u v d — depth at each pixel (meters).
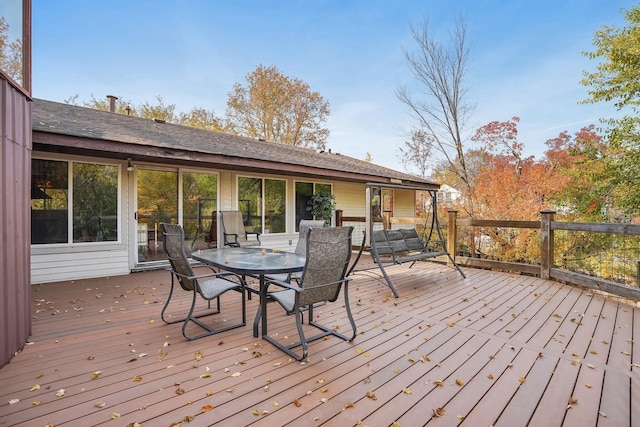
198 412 1.81
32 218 4.82
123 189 5.65
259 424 1.71
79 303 3.91
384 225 8.05
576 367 2.35
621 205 8.25
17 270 2.56
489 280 5.25
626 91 7.81
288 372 2.27
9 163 2.41
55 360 2.42
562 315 3.51
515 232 7.36
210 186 6.80
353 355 2.54
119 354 2.54
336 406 1.88
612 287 4.05
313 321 3.30
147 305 3.84
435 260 6.77
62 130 4.33
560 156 11.27
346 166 9.37
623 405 1.90
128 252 5.70
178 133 7.17
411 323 3.27
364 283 5.07
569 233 6.36
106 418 1.75
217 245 6.68
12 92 2.46
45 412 1.80
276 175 8.02
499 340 2.84
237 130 19.41
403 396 1.99
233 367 2.34
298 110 19.44
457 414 1.82
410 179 10.66
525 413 1.83
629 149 8.04
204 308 3.74
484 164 11.44
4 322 2.34
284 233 8.20
